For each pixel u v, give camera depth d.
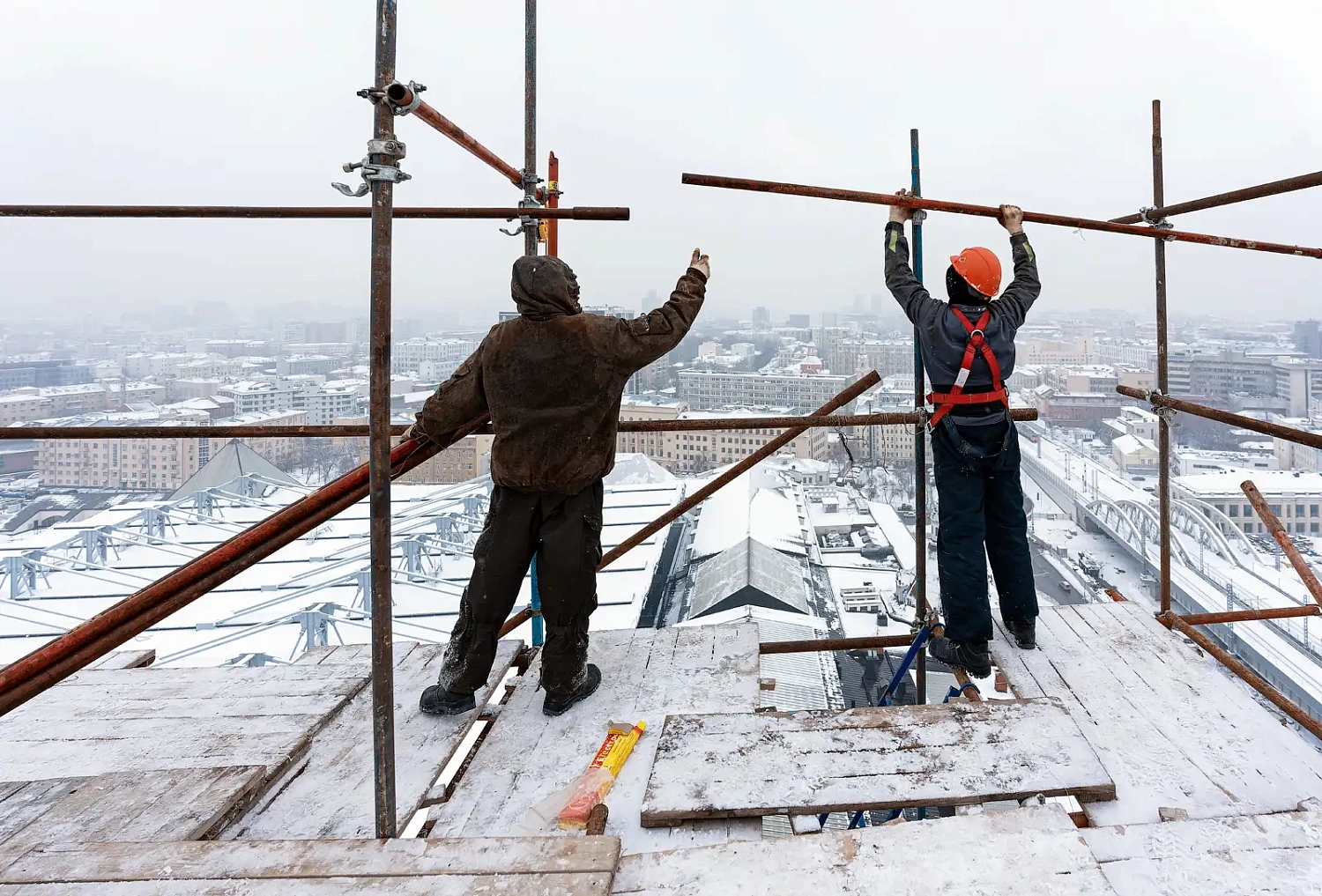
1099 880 1.43
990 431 2.92
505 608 2.48
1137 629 3.07
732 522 31.38
